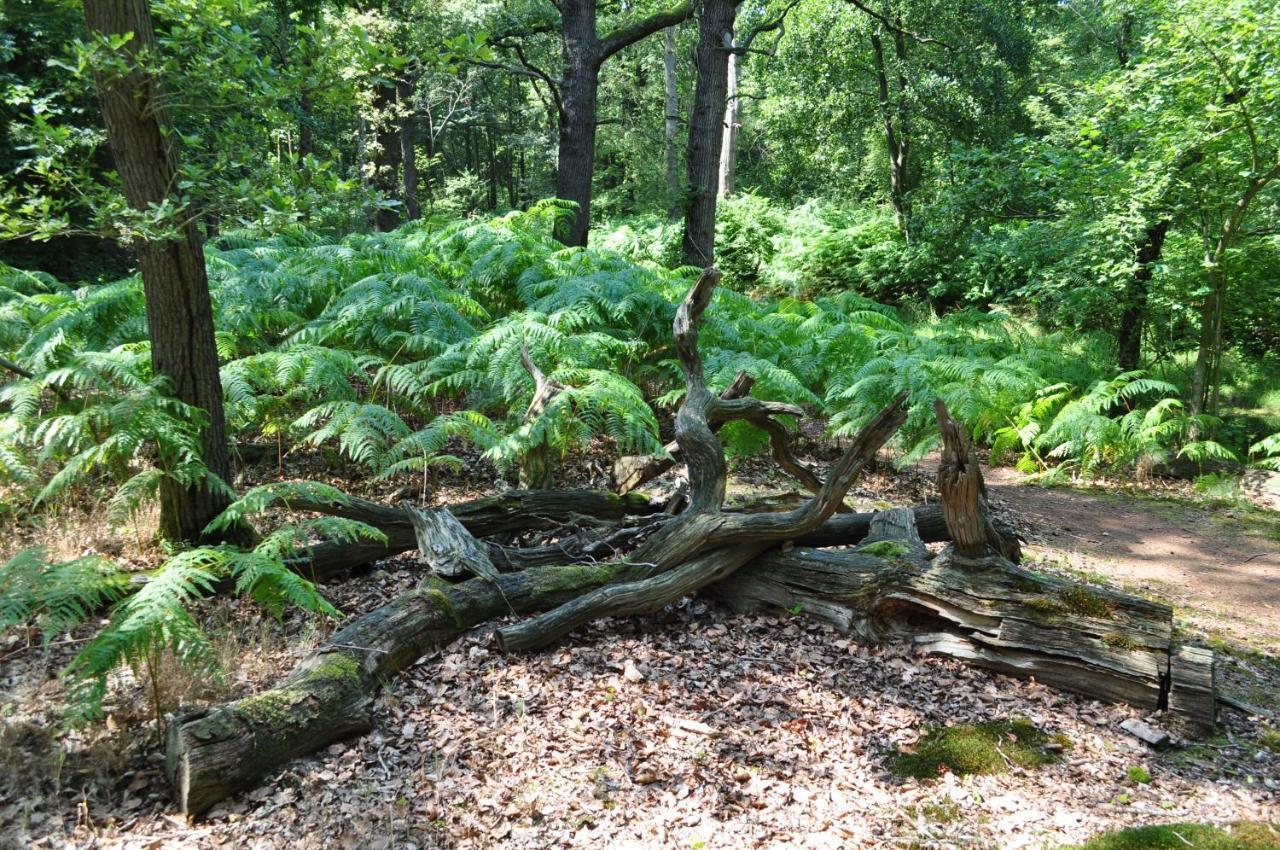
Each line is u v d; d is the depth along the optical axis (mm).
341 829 2744
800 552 4488
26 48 10648
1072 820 3008
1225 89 8688
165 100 3768
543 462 5348
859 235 17953
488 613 4059
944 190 11914
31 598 2875
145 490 3859
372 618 3709
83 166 4012
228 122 4043
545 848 2727
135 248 3982
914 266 16344
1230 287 10312
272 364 5676
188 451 3951
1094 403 8922
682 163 28453
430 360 6168
